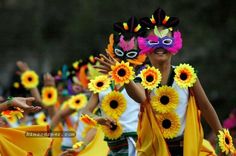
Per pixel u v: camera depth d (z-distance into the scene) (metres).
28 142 13.66
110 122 13.79
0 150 13.32
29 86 19.52
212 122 12.56
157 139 12.25
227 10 33.69
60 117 19.17
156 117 12.31
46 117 21.56
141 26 13.15
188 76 12.26
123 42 13.98
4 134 13.51
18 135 13.60
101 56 12.10
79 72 19.31
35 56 42.44
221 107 32.22
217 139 12.48
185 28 33.66
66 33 40.56
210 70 32.75
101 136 15.41
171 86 12.38
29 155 13.50
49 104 19.53
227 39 33.12
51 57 41.53
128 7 36.38
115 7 36.62
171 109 12.27
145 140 12.38
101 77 13.12
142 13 35.72
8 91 23.12
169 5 34.38
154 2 35.31
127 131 14.23
